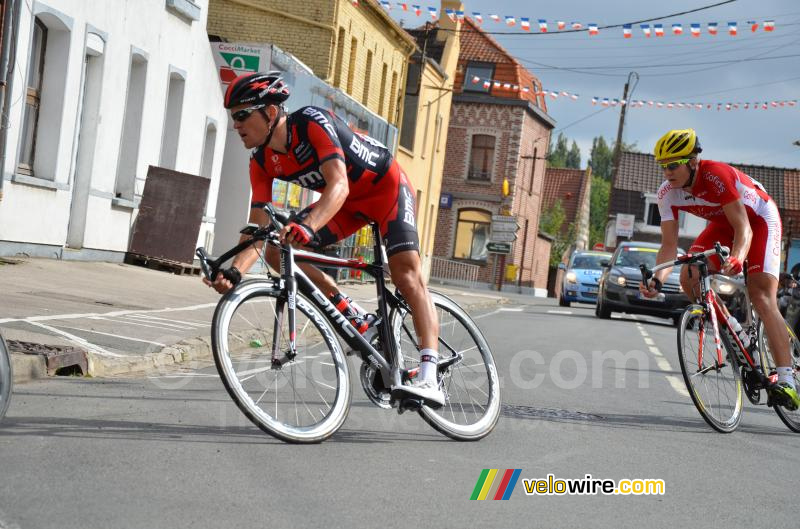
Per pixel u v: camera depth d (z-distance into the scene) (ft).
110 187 56.90
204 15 67.31
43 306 33.19
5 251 46.96
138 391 21.95
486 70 174.19
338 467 15.97
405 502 14.24
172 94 65.16
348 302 18.54
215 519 12.62
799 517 15.25
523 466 17.25
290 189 79.87
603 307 72.13
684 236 220.43
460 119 173.68
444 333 19.66
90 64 54.19
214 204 71.87
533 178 183.62
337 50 91.66
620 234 210.79
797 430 24.12
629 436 21.07
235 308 16.71
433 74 131.54
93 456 15.23
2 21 43.16
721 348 23.15
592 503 15.07
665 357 41.47
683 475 17.53
